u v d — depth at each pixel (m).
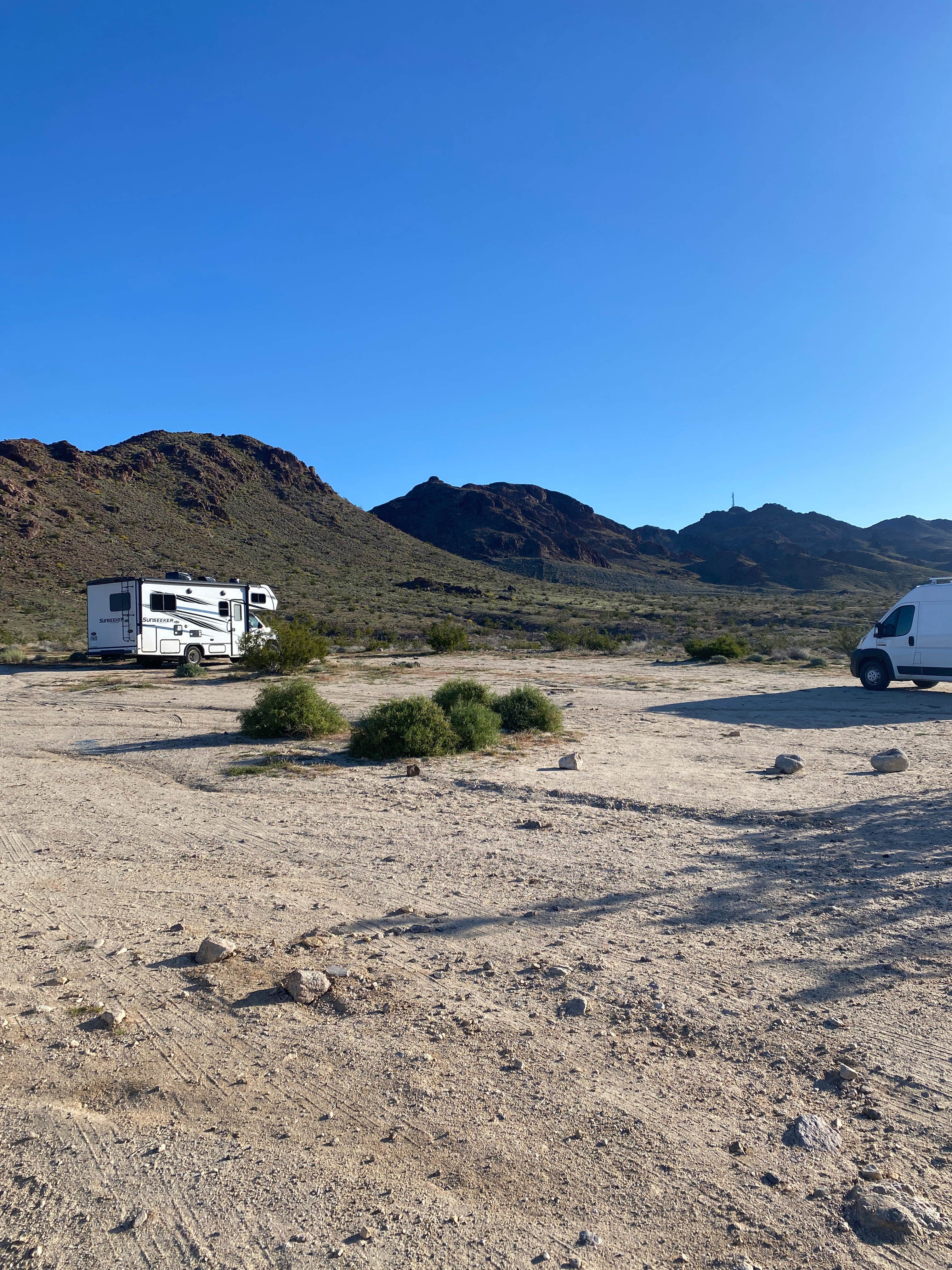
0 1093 3.50
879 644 19.47
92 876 6.50
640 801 8.62
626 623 73.06
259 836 7.64
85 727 15.30
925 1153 3.00
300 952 4.96
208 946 4.84
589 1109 3.33
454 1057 3.75
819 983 4.41
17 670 28.67
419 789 9.52
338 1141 3.15
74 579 69.06
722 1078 3.55
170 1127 3.25
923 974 4.47
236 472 127.06
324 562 105.50
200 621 29.62
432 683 23.39
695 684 22.28
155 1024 4.09
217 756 11.84
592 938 5.11
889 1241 2.59
